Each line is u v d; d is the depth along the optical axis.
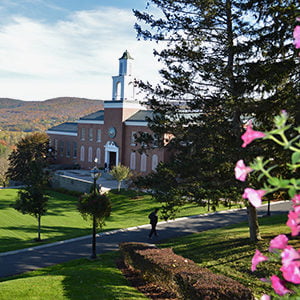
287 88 13.45
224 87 16.09
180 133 17.38
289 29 13.14
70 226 28.62
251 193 1.84
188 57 16.62
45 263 17.95
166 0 16.59
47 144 60.84
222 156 14.70
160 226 25.08
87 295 10.58
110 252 19.06
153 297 10.85
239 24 15.44
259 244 15.68
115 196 37.91
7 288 11.56
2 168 60.69
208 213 28.75
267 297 2.08
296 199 1.94
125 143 50.09
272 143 13.23
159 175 16.83
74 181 44.84
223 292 8.44
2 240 24.38
